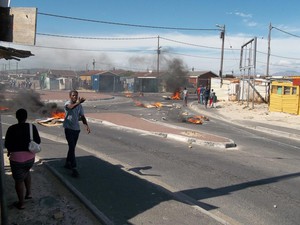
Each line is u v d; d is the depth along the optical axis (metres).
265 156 12.23
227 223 5.95
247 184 8.50
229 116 27.67
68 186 7.28
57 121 18.45
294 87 29.25
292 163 11.23
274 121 24.98
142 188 7.68
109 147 12.38
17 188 5.98
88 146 12.41
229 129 20.11
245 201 7.25
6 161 9.09
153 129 16.97
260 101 41.78
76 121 8.37
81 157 10.46
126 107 32.12
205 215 6.27
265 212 6.65
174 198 7.10
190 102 43.28
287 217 6.42
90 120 20.86
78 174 8.29
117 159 10.55
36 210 6.00
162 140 14.41
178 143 13.84
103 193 7.21
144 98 49.62
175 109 31.98
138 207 6.51
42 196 6.68
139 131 16.48
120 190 7.46
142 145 13.02
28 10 4.37
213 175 9.20
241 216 6.41
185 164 10.28
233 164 10.60
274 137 18.00
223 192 7.80
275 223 6.12
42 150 11.09
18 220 5.59
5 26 4.40
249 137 17.28
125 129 17.27
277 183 8.70
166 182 8.38
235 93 45.88
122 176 8.57
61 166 9.05
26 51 5.28
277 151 13.52
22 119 6.08
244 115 28.53
